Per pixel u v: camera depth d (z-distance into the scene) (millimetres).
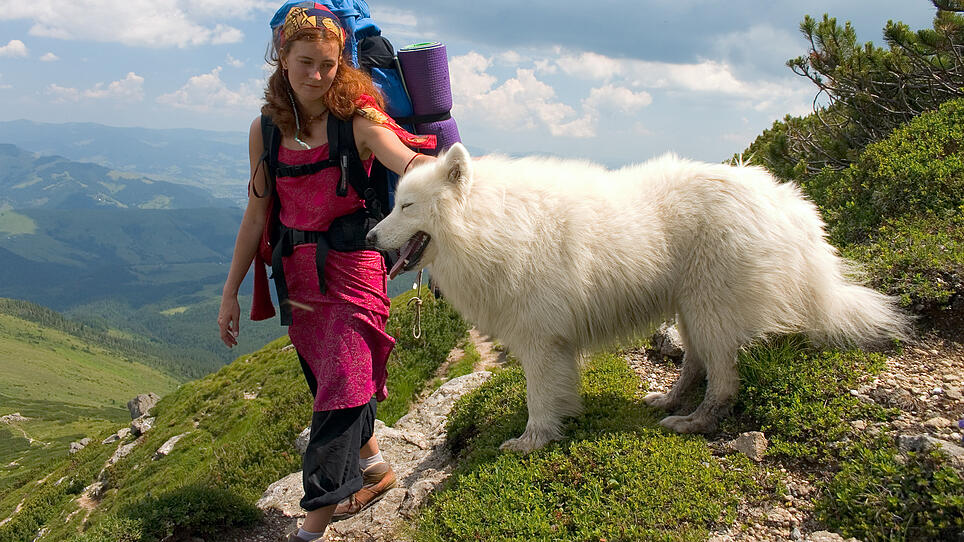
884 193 6270
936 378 4055
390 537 4227
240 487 10570
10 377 180500
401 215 3947
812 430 3920
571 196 4199
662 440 4145
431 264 4301
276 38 3613
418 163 4039
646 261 4180
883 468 3357
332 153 3607
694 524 3461
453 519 3895
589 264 4117
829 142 9820
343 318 3750
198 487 5102
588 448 4113
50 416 122500
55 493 24719
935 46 8938
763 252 4035
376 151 3660
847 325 4484
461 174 3941
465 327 12656
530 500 3844
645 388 5379
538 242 4066
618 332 4523
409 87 4836
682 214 4195
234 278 4137
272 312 4406
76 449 37500
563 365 4336
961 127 6766
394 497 4629
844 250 5934
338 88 3557
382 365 4090
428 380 11469
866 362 4324
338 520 4559
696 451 4020
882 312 4551
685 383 4828
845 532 3217
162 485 17984
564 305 4117
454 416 5973
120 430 30625
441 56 4848
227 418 20594
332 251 3744
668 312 4535
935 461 3197
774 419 4102
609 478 3865
